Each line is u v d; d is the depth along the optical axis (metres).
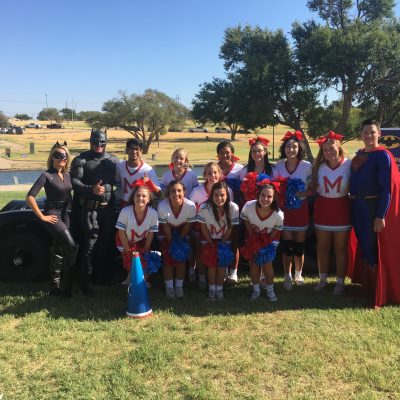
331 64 26.62
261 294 5.06
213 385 3.09
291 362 3.39
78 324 4.14
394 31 27.97
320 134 32.41
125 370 3.26
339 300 4.85
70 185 4.85
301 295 5.02
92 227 4.89
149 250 4.84
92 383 3.10
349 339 3.78
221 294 4.86
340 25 31.06
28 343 3.76
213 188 4.75
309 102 29.38
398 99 30.14
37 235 5.23
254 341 3.78
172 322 4.21
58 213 4.77
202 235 5.04
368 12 30.78
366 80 27.94
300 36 30.33
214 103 29.77
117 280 5.48
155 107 64.38
